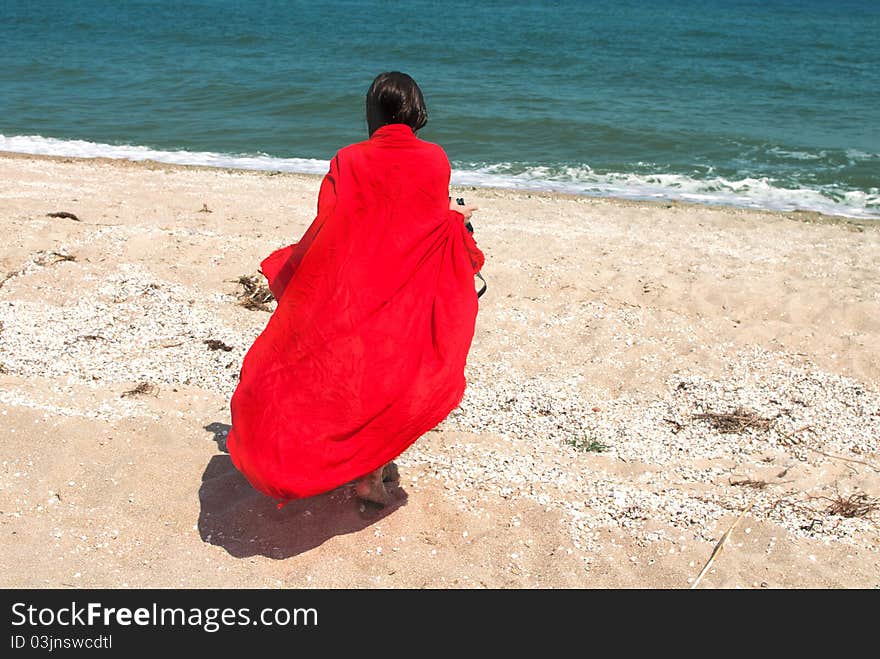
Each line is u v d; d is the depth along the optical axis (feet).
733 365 22.02
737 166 56.39
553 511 14.94
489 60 106.42
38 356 20.39
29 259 27.07
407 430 13.42
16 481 15.33
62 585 13.05
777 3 284.41
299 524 14.67
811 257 32.78
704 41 136.67
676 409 19.58
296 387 13.12
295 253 13.47
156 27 135.03
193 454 16.34
